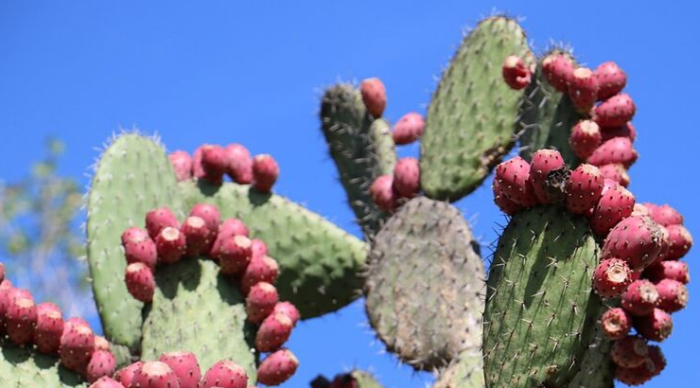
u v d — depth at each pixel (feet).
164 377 18.65
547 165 20.22
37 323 22.47
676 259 22.27
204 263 24.62
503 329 20.36
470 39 28.50
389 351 26.25
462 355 25.41
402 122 30.55
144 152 27.86
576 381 21.18
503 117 27.84
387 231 27.09
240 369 19.43
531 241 20.35
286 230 28.43
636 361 20.76
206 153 28.99
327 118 30.66
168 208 27.78
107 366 22.41
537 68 25.62
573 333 20.02
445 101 28.37
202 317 24.02
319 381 27.14
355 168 30.50
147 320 24.07
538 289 20.20
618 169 24.20
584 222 20.25
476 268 26.55
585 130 24.29
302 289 28.27
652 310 20.74
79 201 49.62
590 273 20.06
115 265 26.23
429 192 27.91
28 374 22.20
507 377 20.26
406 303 26.32
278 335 23.91
